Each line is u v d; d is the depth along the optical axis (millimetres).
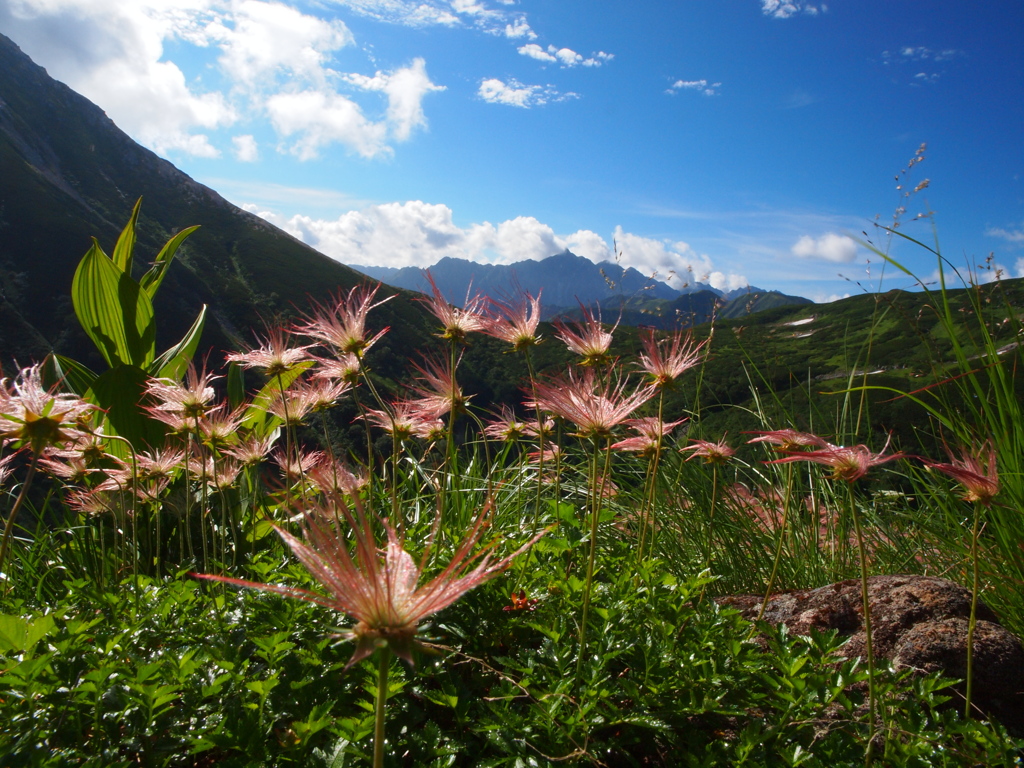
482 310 3006
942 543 3875
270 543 3873
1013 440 3143
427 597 1072
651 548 3271
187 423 3104
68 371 4598
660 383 2586
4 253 70438
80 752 1693
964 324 3990
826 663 2115
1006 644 2389
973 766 1829
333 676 1993
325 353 3383
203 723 1862
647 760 2039
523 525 3244
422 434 3473
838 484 4359
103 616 2396
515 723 1791
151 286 5363
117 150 136375
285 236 117562
